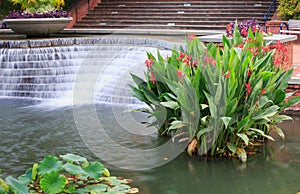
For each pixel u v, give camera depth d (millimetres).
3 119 10734
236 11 22703
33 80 14414
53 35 19438
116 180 6910
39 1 18594
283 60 9344
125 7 24578
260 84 7836
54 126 9977
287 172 7277
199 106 7785
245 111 7824
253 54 8539
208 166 7531
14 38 18078
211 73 7656
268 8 22547
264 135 8070
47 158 6441
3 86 14516
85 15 24625
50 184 6125
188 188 6750
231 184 6887
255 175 7188
